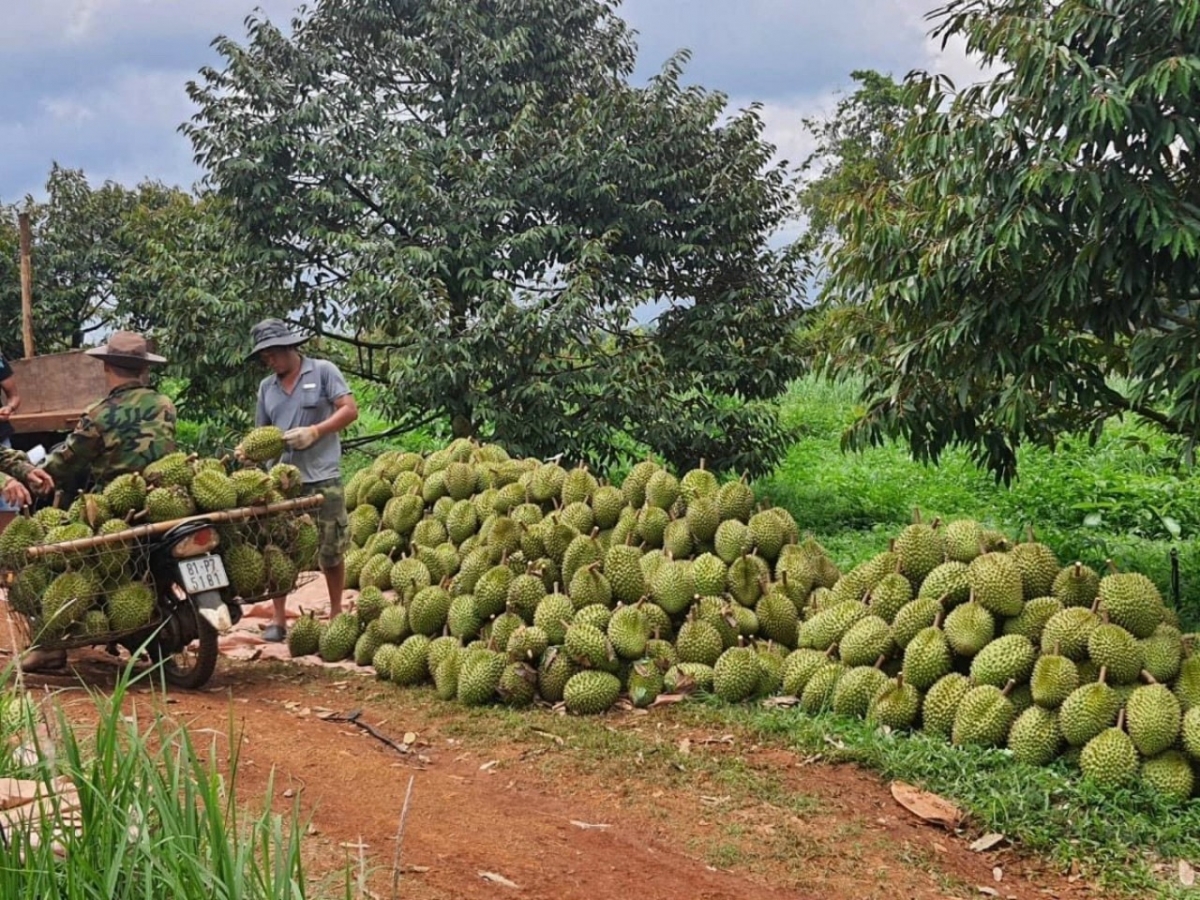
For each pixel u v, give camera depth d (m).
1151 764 4.77
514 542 7.07
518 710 5.94
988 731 5.12
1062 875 4.22
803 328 13.00
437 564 7.80
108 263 21.73
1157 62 6.06
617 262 12.52
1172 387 6.61
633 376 12.05
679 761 5.12
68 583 5.59
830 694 5.70
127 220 19.81
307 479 7.25
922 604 5.70
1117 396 7.50
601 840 4.27
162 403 6.36
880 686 5.58
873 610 5.98
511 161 12.50
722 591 6.50
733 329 12.70
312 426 7.12
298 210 12.55
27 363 12.00
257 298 12.50
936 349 7.11
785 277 12.95
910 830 4.50
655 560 6.88
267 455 6.55
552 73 13.70
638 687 5.87
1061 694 5.03
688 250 12.60
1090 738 4.90
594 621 6.15
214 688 6.32
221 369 12.70
